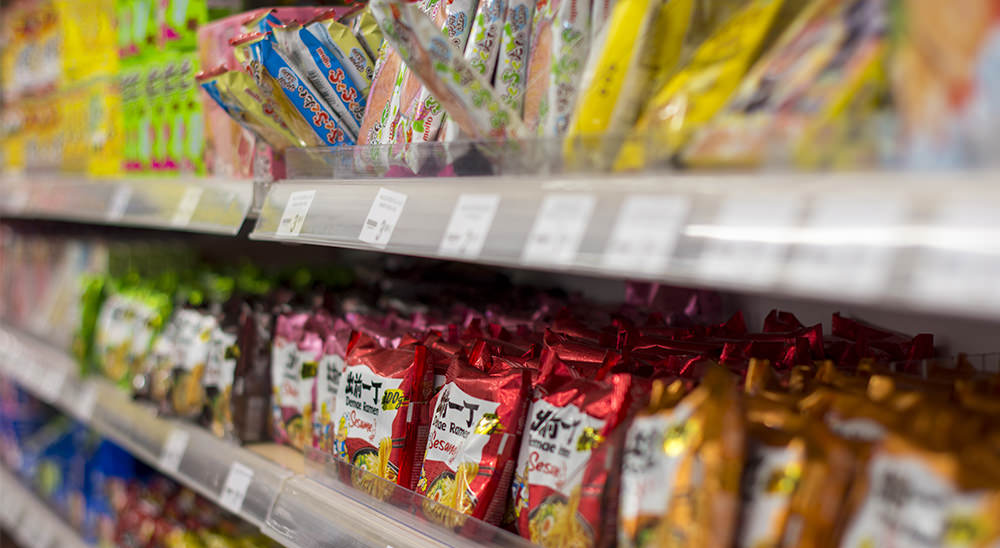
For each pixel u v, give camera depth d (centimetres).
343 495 113
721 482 65
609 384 85
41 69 236
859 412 67
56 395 211
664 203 63
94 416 189
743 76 70
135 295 198
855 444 64
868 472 62
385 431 109
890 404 68
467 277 183
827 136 53
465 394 99
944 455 58
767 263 54
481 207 78
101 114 198
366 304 159
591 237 66
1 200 244
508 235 73
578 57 88
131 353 186
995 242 44
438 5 105
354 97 116
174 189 153
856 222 50
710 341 104
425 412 109
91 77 203
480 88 86
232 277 199
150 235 266
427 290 175
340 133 116
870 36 58
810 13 64
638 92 79
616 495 79
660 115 75
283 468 131
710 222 59
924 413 62
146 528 179
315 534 109
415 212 86
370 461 111
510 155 79
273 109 119
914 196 48
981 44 48
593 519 79
